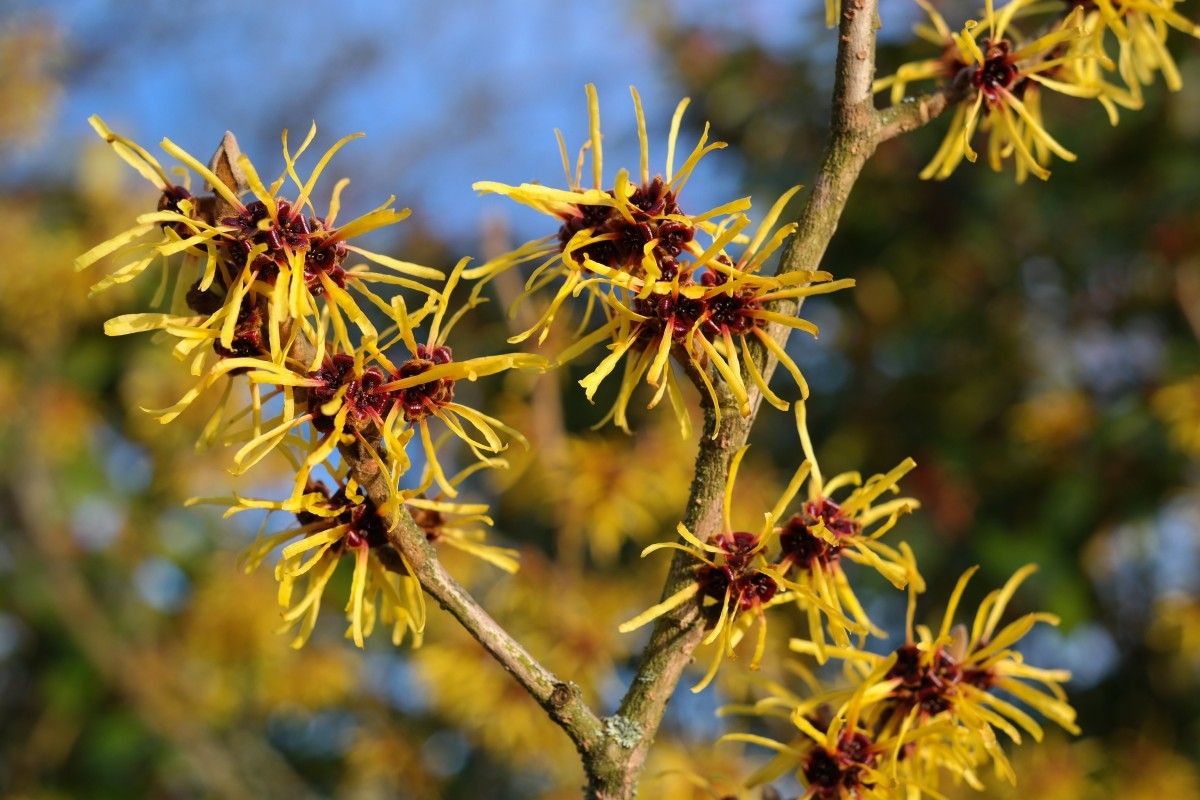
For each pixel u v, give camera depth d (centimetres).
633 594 319
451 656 283
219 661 414
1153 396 380
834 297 451
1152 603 404
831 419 438
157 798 436
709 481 119
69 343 439
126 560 445
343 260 108
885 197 437
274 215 103
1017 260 432
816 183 128
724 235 107
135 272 100
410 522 112
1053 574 377
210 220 106
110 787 431
